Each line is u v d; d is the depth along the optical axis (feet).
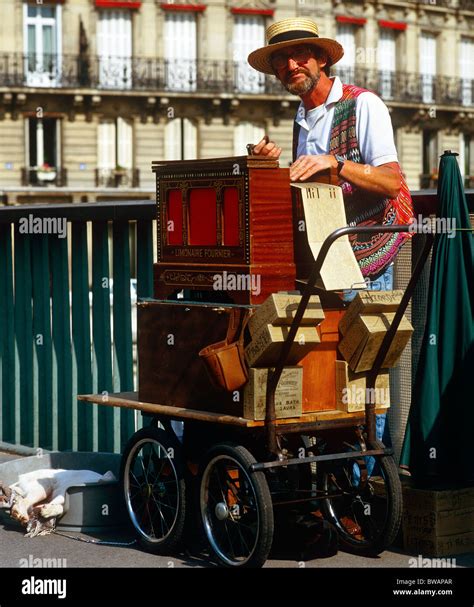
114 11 153.58
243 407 18.66
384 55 174.81
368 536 20.08
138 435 20.56
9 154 149.89
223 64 158.61
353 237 21.04
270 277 19.04
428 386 20.08
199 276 19.75
